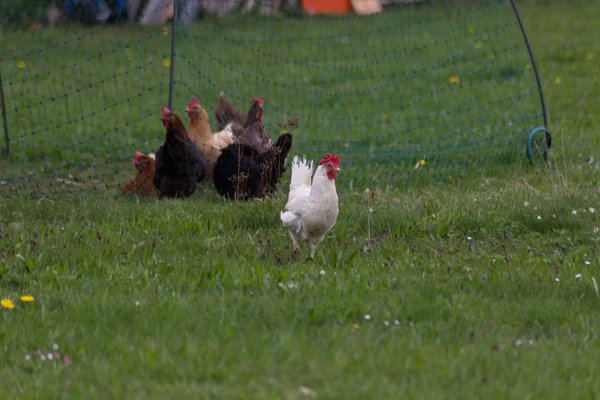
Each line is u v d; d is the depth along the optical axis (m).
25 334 7.39
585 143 18.31
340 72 28.23
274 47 31.62
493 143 18.09
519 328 7.73
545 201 12.34
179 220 11.79
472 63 28.77
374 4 38.25
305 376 6.41
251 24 34.94
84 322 7.73
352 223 11.80
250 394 6.05
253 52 30.64
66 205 12.80
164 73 27.69
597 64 28.69
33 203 13.02
